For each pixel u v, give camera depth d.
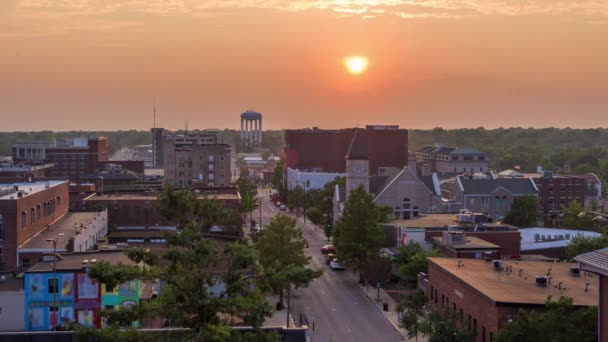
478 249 99.94
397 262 114.50
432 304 89.31
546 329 56.69
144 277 42.28
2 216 93.25
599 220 155.25
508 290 70.12
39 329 79.81
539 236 123.75
